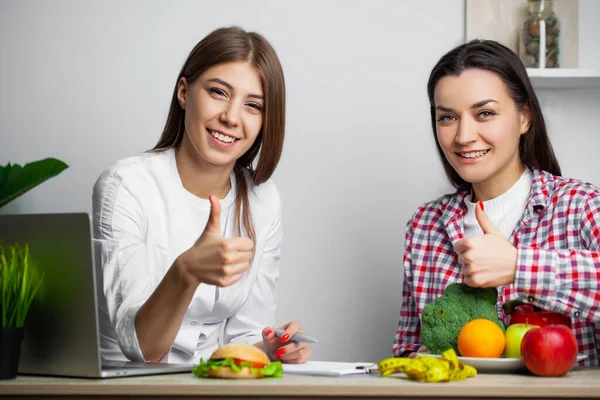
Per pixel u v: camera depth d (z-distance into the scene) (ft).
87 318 3.81
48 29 8.26
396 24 8.18
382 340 8.13
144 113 8.20
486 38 7.93
